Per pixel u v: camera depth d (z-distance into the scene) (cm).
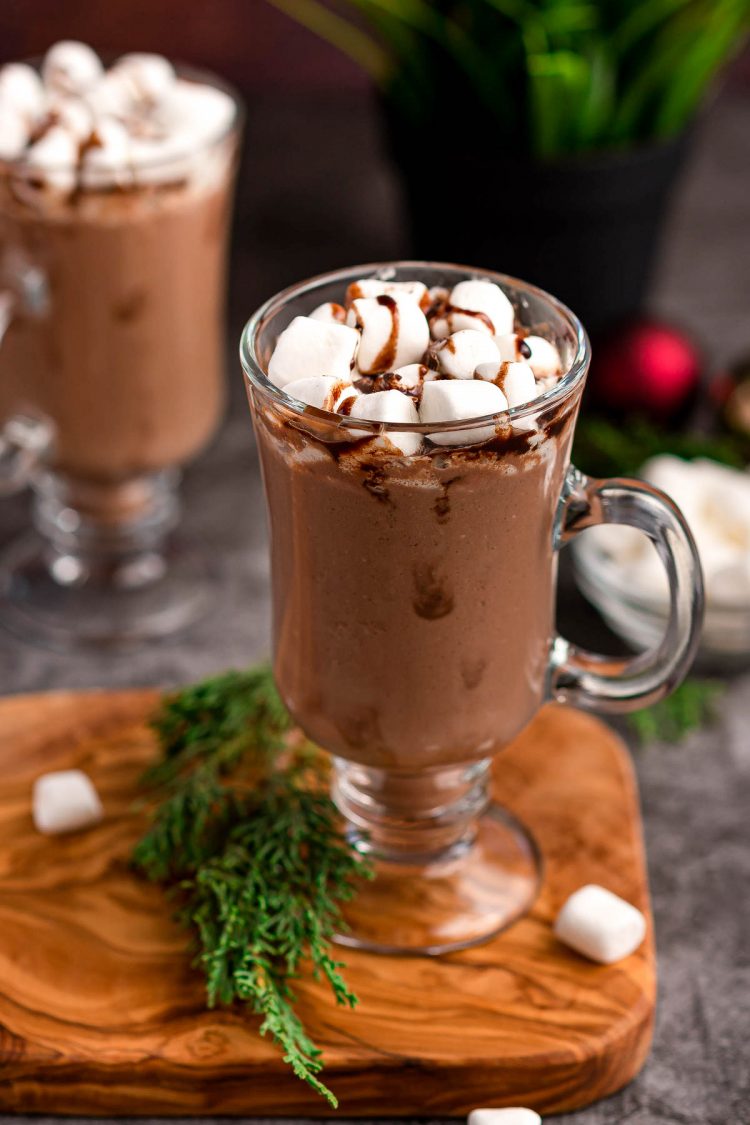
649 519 67
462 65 88
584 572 81
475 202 90
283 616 67
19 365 81
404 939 69
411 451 62
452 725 66
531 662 67
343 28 113
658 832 75
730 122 114
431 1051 66
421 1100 66
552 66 86
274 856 68
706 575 80
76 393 81
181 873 71
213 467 92
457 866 71
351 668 65
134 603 85
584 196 89
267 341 66
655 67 88
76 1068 66
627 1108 66
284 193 106
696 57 89
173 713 74
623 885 71
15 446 81
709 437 93
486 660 65
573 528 67
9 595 85
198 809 70
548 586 67
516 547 64
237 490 91
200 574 87
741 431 89
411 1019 67
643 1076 67
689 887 73
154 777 73
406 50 90
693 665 81
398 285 66
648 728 78
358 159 109
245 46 115
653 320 91
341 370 64
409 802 70
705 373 92
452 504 63
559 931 69
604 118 89
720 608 79
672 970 70
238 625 84
